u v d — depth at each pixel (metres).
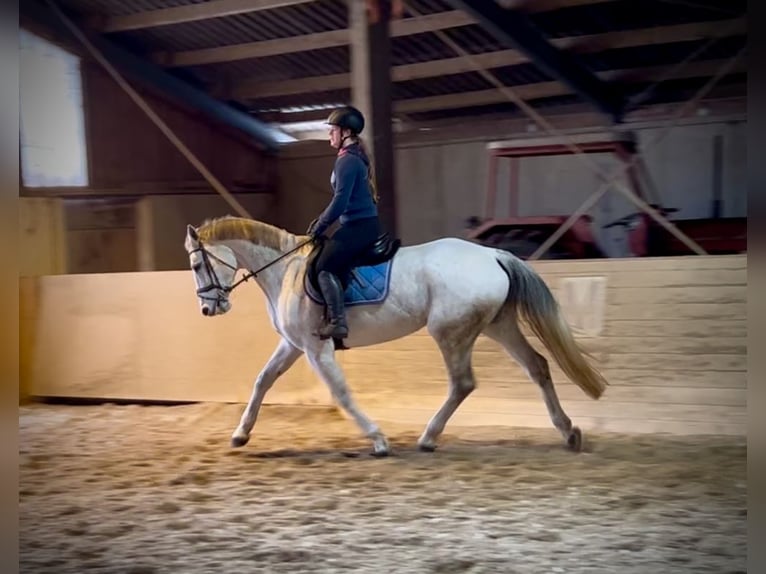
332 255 6.52
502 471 6.27
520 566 4.44
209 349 9.29
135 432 8.16
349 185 6.45
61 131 14.11
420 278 6.62
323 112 16.70
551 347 6.52
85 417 9.02
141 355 9.65
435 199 15.97
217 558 4.66
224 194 12.20
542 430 7.62
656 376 7.39
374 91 10.24
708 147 13.73
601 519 5.16
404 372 8.23
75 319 10.01
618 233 14.05
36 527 5.31
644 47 13.64
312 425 8.15
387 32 10.37
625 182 12.99
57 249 12.84
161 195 15.12
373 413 8.27
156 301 9.57
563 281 7.71
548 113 15.45
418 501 5.61
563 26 13.37
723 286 7.18
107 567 4.58
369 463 6.63
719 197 13.68
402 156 16.22
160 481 6.31
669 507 5.36
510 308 6.69
